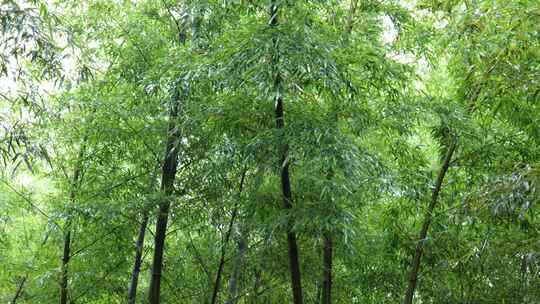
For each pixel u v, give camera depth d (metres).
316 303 8.66
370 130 6.27
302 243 7.20
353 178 5.42
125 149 7.39
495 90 5.66
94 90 7.28
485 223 5.48
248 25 5.37
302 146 5.24
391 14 6.43
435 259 7.04
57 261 8.00
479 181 6.57
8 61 5.04
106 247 7.75
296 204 5.76
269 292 7.98
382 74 6.02
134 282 7.63
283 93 5.16
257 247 7.37
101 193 7.28
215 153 6.46
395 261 7.33
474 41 5.38
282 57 5.04
